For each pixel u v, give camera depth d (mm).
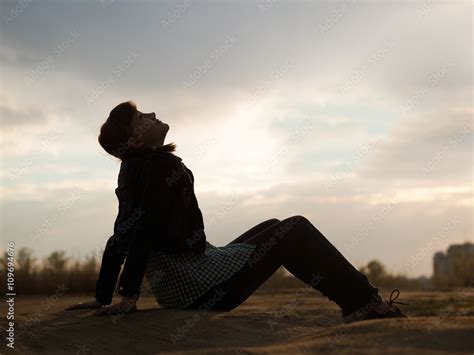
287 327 4254
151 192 4242
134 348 3662
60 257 11617
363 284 4219
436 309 6723
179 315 4281
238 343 3756
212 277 4332
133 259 4277
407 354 2873
